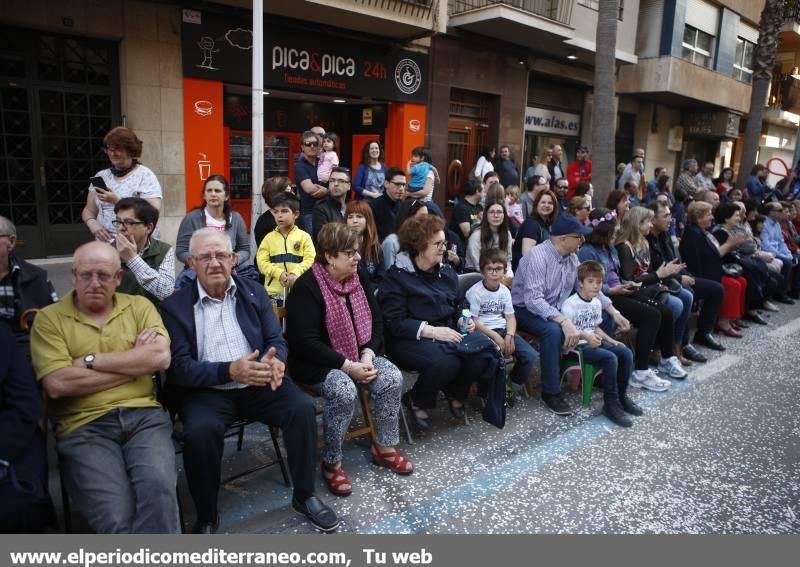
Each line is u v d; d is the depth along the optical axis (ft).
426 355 12.24
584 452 12.30
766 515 10.26
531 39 36.83
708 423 13.94
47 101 22.29
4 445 7.51
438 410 14.05
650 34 48.85
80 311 8.61
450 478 11.02
